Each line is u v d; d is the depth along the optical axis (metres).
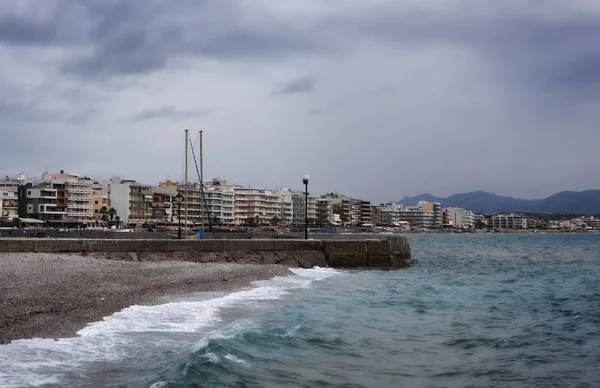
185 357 17.56
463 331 25.86
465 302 36.84
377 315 30.11
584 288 47.62
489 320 29.27
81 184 192.00
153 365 17.02
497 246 170.75
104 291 30.36
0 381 14.69
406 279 53.25
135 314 25.05
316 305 32.78
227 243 55.22
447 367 19.09
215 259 53.97
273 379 16.33
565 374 18.52
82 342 19.31
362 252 62.34
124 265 44.03
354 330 25.14
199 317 25.62
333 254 61.16
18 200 181.50
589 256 110.62
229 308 29.30
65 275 35.25
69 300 26.56
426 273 60.62
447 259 96.69
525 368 19.22
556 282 53.84
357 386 16.34
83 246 48.31
